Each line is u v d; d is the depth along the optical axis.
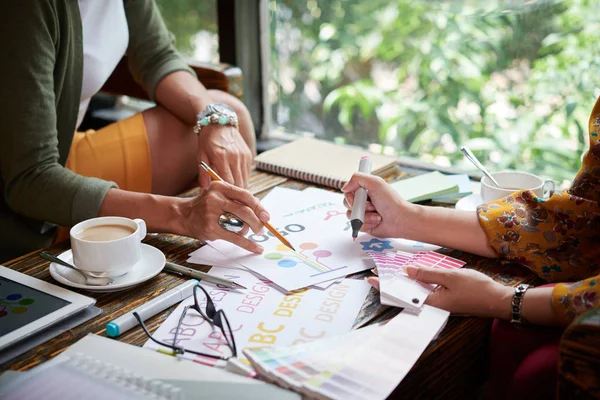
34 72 1.18
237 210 1.10
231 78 1.67
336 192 1.40
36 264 1.09
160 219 1.16
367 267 1.07
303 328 0.91
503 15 1.68
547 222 1.08
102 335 0.90
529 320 0.91
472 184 1.44
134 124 1.52
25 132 1.19
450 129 1.86
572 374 0.79
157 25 1.60
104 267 0.99
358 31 1.92
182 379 0.77
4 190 1.25
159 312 0.95
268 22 1.93
